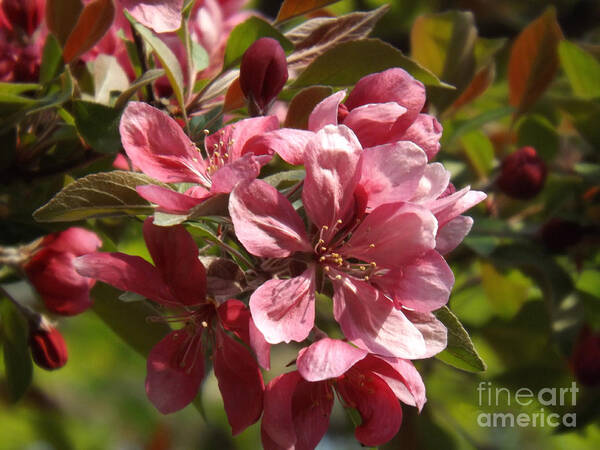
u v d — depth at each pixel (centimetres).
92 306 36
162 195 27
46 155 33
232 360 28
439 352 28
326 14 42
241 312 28
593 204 41
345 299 28
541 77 42
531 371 43
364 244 28
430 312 28
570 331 40
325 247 28
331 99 28
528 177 40
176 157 28
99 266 28
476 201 28
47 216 27
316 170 27
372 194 28
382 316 28
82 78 34
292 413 29
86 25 33
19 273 34
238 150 28
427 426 43
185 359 29
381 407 28
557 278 39
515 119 43
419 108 29
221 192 27
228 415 28
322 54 32
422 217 27
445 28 40
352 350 27
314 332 28
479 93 42
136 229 40
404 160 28
